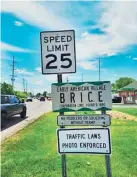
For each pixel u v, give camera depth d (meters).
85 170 6.30
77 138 4.43
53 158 7.39
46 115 21.45
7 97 17.28
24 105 20.59
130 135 10.77
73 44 4.57
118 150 8.11
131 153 7.77
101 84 4.39
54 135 11.16
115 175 5.94
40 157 7.55
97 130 4.38
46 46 4.62
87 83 4.43
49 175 6.06
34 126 14.40
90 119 4.40
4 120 15.43
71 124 4.44
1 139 10.77
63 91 4.49
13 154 8.02
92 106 4.41
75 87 4.46
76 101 4.45
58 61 4.59
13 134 11.95
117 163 6.81
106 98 4.37
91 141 4.39
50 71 4.60
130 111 23.92
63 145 4.47
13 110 17.50
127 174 6.02
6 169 6.55
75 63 4.57
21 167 6.66
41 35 4.63
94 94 4.40
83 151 4.41
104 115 4.36
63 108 4.48
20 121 18.06
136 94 45.34
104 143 4.35
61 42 4.59
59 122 4.48
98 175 5.98
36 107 38.59
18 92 101.75
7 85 78.31
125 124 14.31
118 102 46.62
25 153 8.10
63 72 4.58
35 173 6.21
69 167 6.50
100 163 6.86
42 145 9.25
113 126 13.53
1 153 8.18
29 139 10.35
